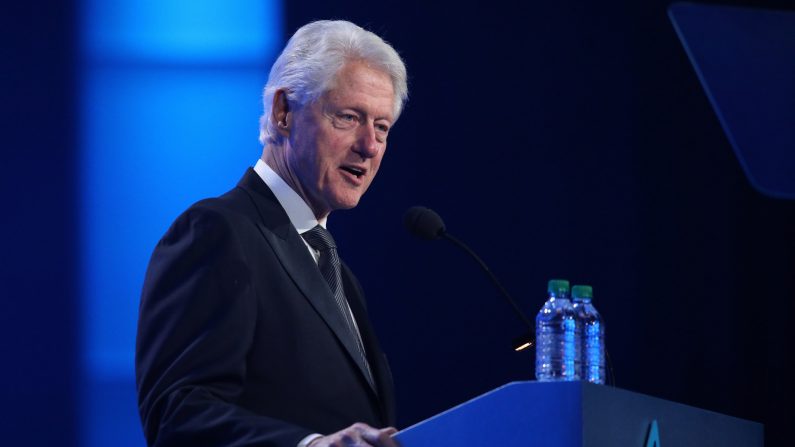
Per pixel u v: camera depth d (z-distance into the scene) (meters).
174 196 14.63
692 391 15.75
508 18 16.06
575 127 16.00
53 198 14.37
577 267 15.71
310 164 7.89
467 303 15.34
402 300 15.23
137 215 14.50
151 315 6.91
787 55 11.48
